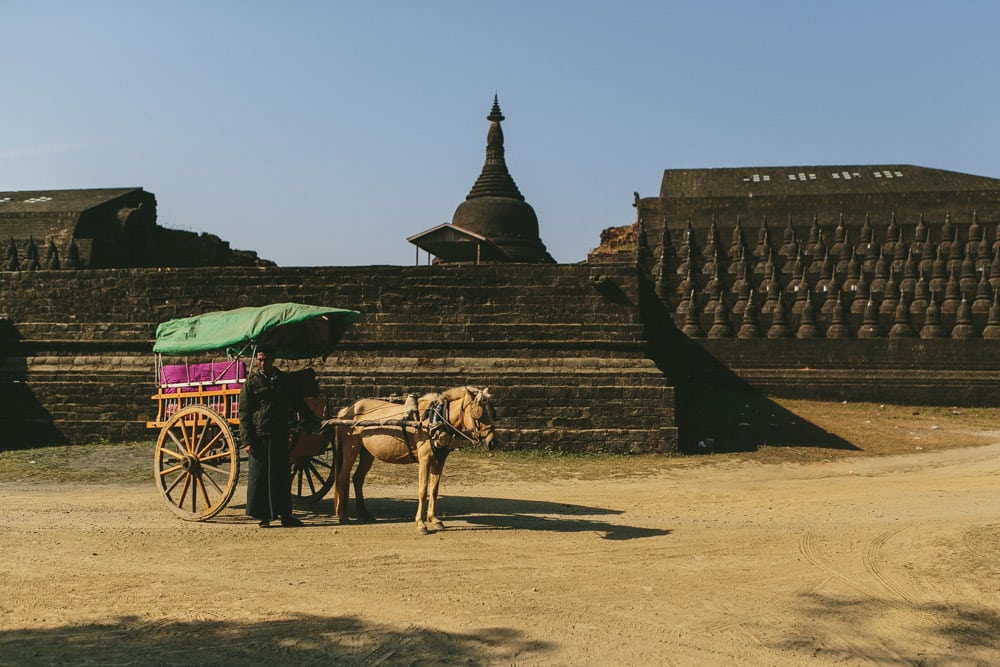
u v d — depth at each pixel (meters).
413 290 24.62
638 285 24.20
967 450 25.48
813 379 39.81
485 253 46.81
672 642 8.38
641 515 14.68
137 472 19.30
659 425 23.25
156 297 25.72
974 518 14.27
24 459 21.09
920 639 8.58
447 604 9.41
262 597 9.60
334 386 24.05
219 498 14.84
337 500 13.73
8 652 7.93
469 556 11.45
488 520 13.99
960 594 9.93
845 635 8.65
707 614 9.19
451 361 24.16
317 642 8.23
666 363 29.08
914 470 21.48
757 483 18.97
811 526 13.64
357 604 9.38
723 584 10.25
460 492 17.17
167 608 9.20
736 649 8.24
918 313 43.62
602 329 24.06
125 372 25.20
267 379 13.33
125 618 8.88
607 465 21.33
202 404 14.57
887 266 47.28
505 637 8.44
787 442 26.00
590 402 23.44
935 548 11.91
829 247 49.91
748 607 9.43
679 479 19.55
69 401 25.38
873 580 10.46
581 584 10.20
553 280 24.33
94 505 15.16
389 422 13.39
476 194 62.19
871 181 54.59
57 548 11.77
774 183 55.78
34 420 25.38
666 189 56.69
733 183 56.47
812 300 43.84
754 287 45.62
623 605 9.44
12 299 26.38
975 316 41.88
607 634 8.56
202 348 14.48
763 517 14.52
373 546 12.01
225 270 25.34
